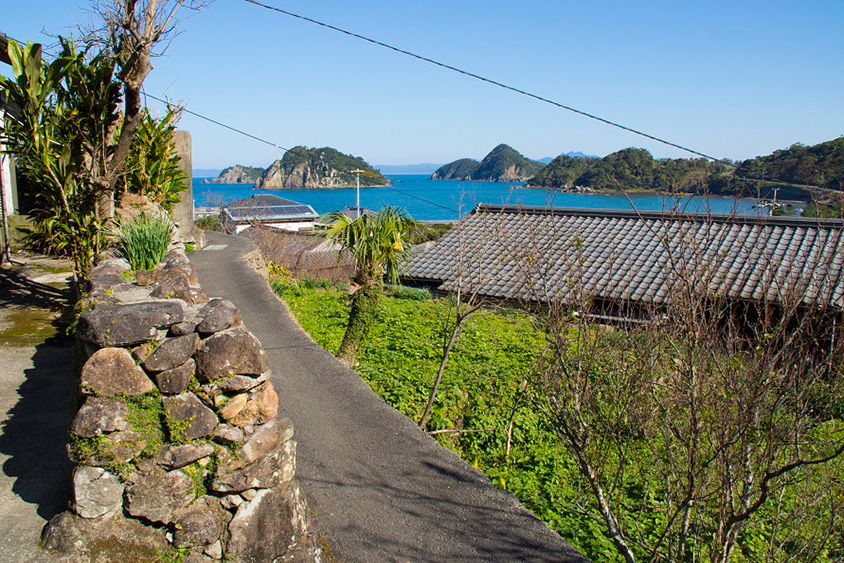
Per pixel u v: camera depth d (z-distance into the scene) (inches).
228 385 132.7
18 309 312.3
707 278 176.2
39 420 192.5
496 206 704.4
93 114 300.8
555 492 224.8
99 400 126.8
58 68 291.7
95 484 126.1
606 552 185.3
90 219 301.1
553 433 271.6
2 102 377.7
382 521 169.0
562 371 175.9
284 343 307.0
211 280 427.2
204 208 1369.3
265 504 137.6
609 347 198.1
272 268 624.4
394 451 206.8
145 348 129.3
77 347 185.0
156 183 419.8
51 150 301.6
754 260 490.6
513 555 157.2
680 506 146.8
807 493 176.6
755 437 148.9
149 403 130.0
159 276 184.1
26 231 448.5
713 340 159.5
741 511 142.3
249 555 135.8
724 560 145.3
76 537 127.1
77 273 302.0
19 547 129.5
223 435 132.6
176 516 130.6
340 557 153.9
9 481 157.6
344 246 317.1
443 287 578.9
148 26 273.1
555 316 187.9
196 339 133.8
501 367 339.3
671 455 163.6
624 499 218.5
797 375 150.6
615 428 182.5
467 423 277.6
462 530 166.6
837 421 217.8
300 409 235.0
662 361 180.7
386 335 394.3
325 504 175.6
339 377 266.2
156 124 430.9
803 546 166.9
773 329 168.1
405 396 283.3
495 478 234.8
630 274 524.1
